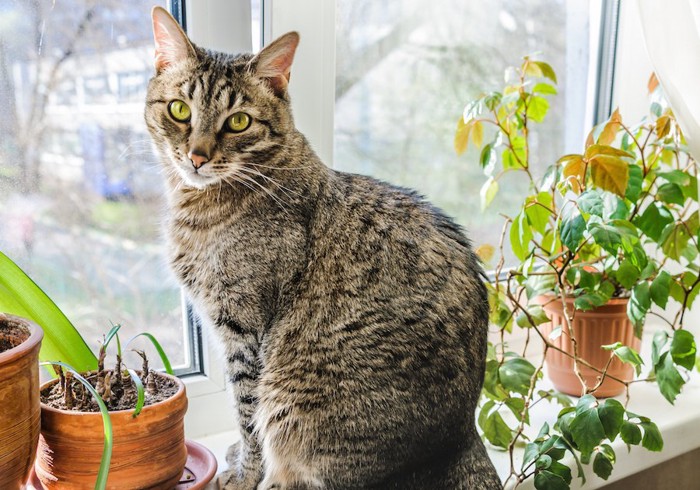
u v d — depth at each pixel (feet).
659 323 5.85
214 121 3.45
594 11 5.42
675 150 4.23
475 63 5.05
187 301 3.99
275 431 3.53
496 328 5.08
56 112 3.61
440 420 3.42
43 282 3.71
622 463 4.20
